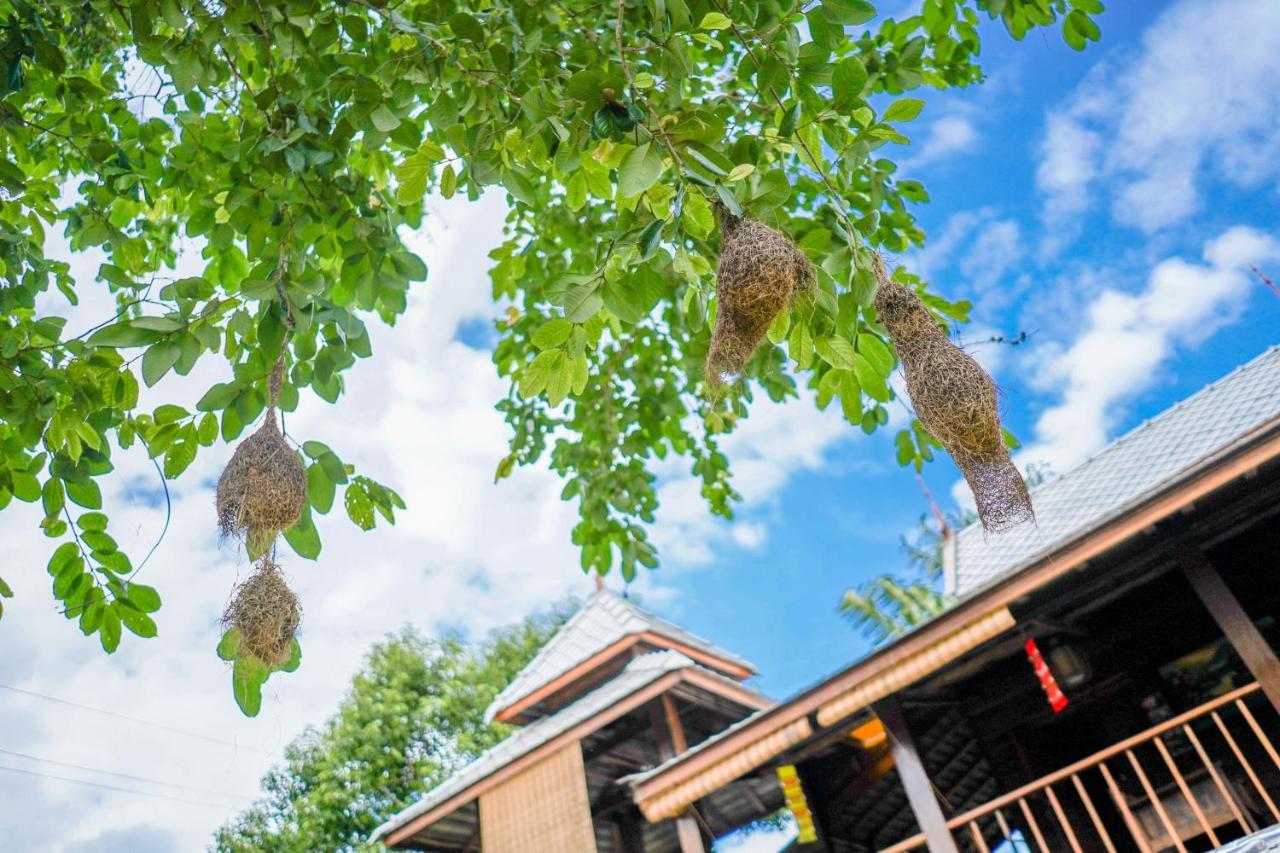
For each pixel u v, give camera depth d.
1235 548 7.73
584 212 6.14
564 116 2.96
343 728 24.45
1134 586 7.29
